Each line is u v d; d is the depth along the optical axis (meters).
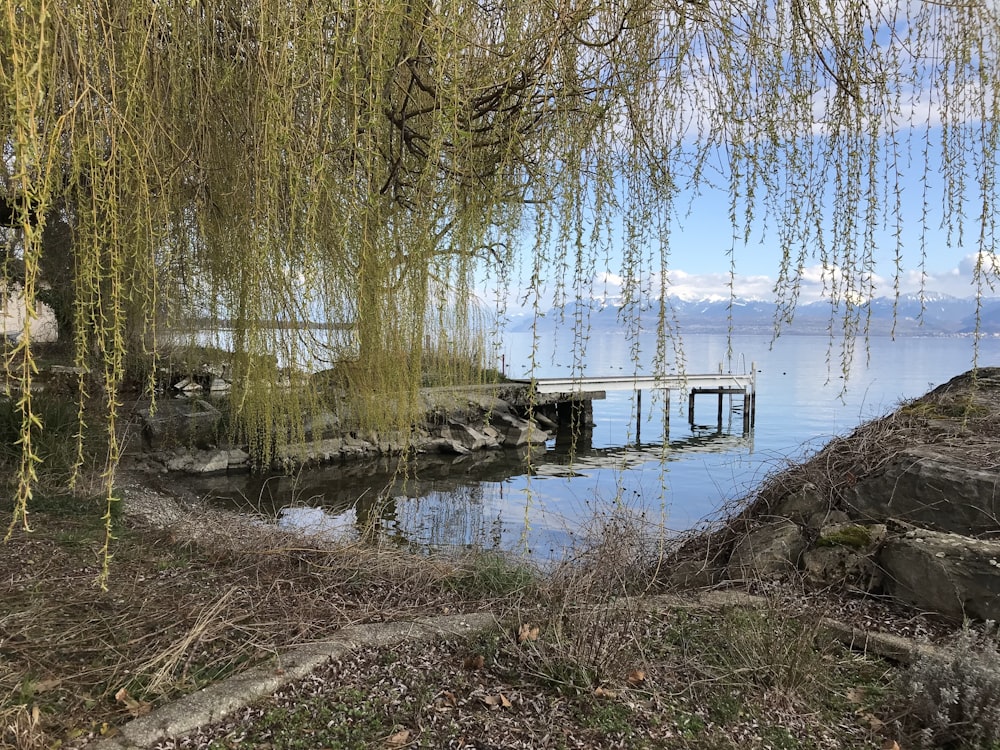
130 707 2.06
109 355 1.25
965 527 3.22
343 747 1.91
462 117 1.61
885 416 4.38
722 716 2.13
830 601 3.07
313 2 1.35
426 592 3.33
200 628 2.51
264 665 2.36
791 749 1.98
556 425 17.25
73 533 3.79
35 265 0.94
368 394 2.60
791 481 4.00
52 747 1.86
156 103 1.55
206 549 3.71
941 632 2.72
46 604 2.76
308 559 3.71
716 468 9.70
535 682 2.31
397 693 2.21
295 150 1.45
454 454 13.45
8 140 1.17
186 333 2.59
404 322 2.27
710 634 2.65
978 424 3.96
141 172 1.42
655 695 2.22
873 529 3.36
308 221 1.38
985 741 1.94
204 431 9.28
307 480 10.57
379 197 1.65
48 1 1.13
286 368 2.46
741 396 25.66
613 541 3.17
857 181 1.59
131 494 6.17
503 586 3.39
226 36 1.71
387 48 1.46
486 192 1.84
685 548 4.01
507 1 1.66
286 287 2.07
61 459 5.03
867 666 2.52
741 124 1.52
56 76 1.27
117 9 1.42
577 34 1.59
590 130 1.66
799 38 1.57
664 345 1.57
